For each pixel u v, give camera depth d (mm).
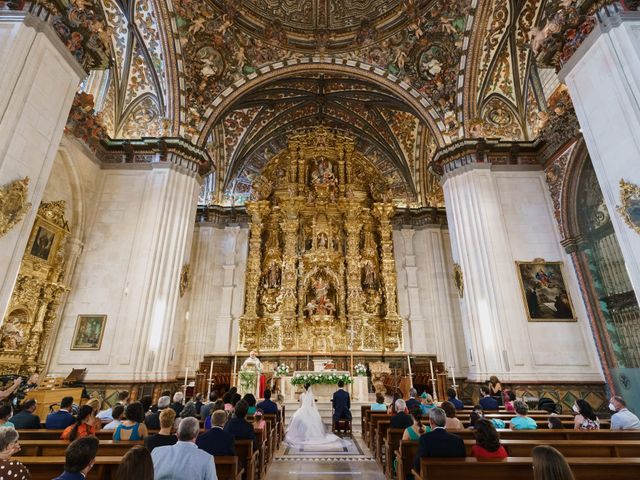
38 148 7734
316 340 18328
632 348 11141
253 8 16078
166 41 14375
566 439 5570
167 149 14492
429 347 18438
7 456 3170
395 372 17094
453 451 4199
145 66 15023
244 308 19047
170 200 14031
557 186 13695
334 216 20828
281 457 8328
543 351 12227
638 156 7055
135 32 14648
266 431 7535
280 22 16625
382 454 7590
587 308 12352
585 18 8297
